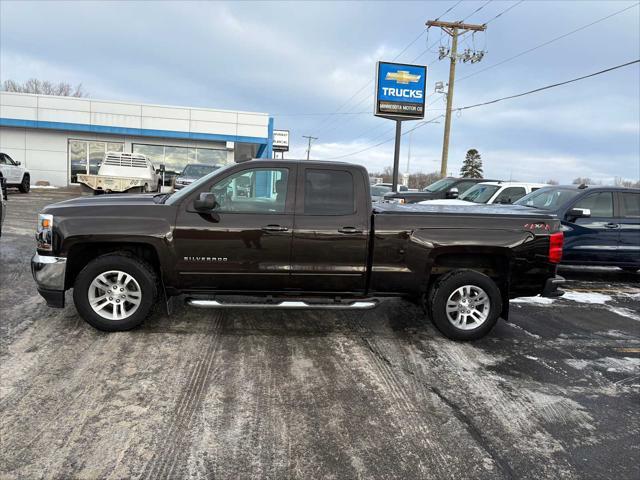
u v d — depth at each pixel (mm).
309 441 3102
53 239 4633
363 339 5023
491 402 3764
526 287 5156
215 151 26016
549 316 6277
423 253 4930
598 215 8453
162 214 4734
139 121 24531
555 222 5156
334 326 5391
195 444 3006
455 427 3363
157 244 4684
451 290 4988
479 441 3201
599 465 2990
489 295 5031
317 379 4008
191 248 4723
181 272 4754
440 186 14820
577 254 8359
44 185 24484
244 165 4887
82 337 4656
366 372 4199
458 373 4285
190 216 4738
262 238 4773
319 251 4855
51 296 4703
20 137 24312
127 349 4418
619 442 3262
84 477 2645
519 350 4938
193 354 4383
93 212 4703
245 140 25656
